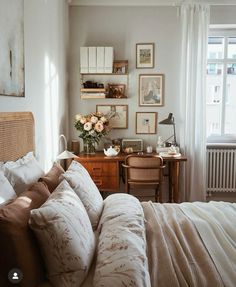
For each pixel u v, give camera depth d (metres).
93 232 1.64
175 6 3.80
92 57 3.69
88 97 3.75
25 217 1.29
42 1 2.71
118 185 3.46
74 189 1.86
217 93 4.15
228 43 4.09
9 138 1.93
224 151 3.99
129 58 3.89
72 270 1.26
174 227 1.79
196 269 1.36
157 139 3.99
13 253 1.15
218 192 4.13
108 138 3.98
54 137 3.18
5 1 1.88
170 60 3.87
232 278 1.30
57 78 3.29
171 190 3.75
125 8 3.83
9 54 1.95
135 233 1.51
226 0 3.68
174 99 3.92
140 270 1.20
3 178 1.61
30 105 2.41
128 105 3.95
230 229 1.77
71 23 3.85
